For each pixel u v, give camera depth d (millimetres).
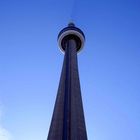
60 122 43000
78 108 44688
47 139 42188
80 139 39469
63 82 51062
